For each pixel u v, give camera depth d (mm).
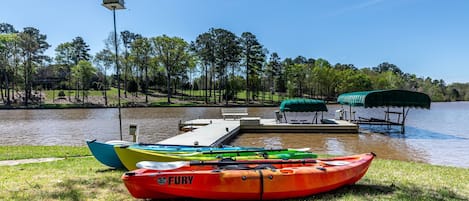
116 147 6770
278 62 70125
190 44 59312
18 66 54062
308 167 5551
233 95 62531
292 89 68375
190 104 54406
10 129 21094
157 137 17391
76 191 5395
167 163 5359
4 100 52125
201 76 68562
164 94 64438
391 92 18828
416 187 6008
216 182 4793
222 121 23141
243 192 4863
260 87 69000
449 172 7820
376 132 19812
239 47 58062
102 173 6879
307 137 17672
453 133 19188
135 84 61938
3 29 62406
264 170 5141
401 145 14750
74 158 9031
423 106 19297
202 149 8164
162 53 57562
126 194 5277
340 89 68938
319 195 5371
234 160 6000
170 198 4941
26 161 8547
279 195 5051
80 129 21031
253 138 17359
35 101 53156
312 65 73062
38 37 59156
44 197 5039
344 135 18516
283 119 28328
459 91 86812
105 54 60500
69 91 57906
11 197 5008
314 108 21438
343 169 5609
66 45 64250
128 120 27781
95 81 66188
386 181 6438
